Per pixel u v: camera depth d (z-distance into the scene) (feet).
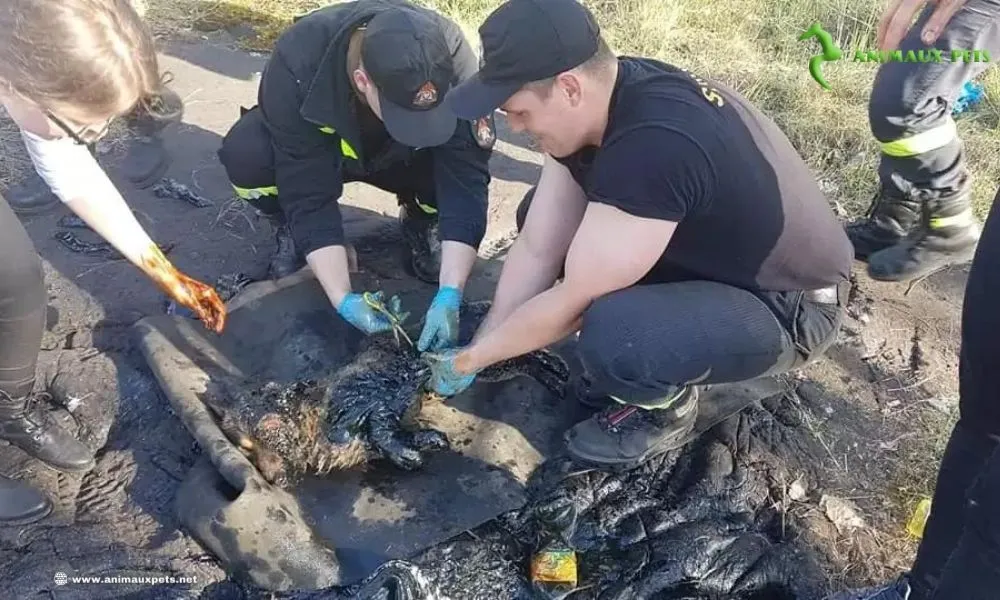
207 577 8.22
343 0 17.61
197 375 9.52
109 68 5.67
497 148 14.49
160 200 12.69
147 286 11.22
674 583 8.61
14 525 8.55
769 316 8.55
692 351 8.25
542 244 9.12
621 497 9.26
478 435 9.46
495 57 7.14
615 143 7.52
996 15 9.87
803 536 9.06
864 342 11.43
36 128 6.40
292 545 8.13
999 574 5.59
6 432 8.74
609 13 18.33
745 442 9.84
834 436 10.15
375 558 8.30
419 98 8.55
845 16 18.03
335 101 9.12
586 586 8.48
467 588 8.31
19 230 7.56
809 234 8.26
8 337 7.84
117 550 8.41
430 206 11.12
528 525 8.85
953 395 10.78
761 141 8.04
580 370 10.26
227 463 8.43
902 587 7.79
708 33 18.01
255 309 10.32
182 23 16.51
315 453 8.93
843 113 15.49
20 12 5.39
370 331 9.60
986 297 6.35
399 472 9.11
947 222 11.37
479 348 8.65
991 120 15.51
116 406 9.70
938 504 7.33
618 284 8.00
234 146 10.39
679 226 8.13
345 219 12.62
